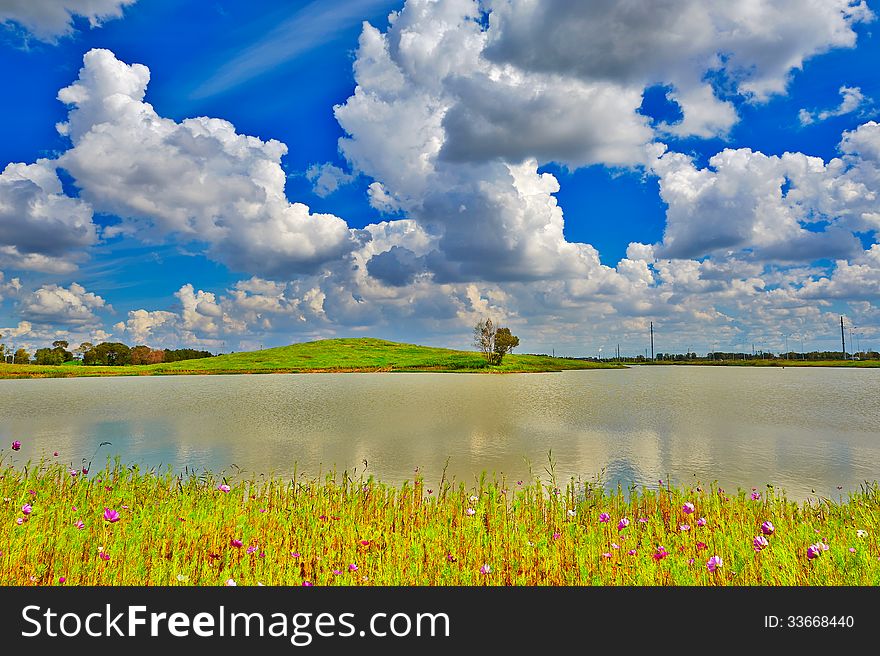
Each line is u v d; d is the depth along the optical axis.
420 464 22.20
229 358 169.38
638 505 13.63
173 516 10.42
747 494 17.42
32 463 21.89
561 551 9.11
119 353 169.88
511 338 152.00
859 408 46.50
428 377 115.06
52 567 7.93
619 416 40.59
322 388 77.38
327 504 12.11
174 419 38.50
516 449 25.72
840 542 9.31
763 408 46.66
